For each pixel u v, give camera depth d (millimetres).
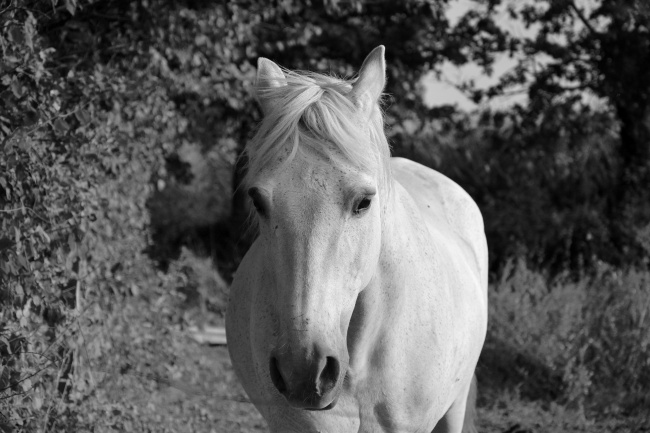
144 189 5797
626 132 12422
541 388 7289
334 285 2506
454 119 12961
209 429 5508
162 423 5078
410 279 2990
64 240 3793
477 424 6336
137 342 5355
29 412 3518
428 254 3166
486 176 13328
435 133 14078
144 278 6078
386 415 2961
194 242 15695
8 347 3227
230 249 15078
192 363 6625
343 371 2520
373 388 2914
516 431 6180
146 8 5168
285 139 2541
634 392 7004
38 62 3514
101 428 4203
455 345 3217
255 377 3143
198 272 10656
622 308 7641
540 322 7586
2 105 3520
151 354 5727
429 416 3113
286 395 2467
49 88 3689
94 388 4254
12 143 3281
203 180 17234
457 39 12070
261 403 3096
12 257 3217
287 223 2480
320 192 2482
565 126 12562
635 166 12406
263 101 2768
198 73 6082
